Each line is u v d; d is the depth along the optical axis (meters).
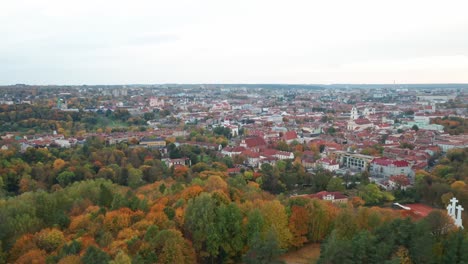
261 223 193.75
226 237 191.25
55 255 172.88
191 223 193.62
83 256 159.62
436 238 171.62
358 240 164.00
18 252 187.12
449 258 159.38
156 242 172.75
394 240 163.88
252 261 170.25
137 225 192.25
